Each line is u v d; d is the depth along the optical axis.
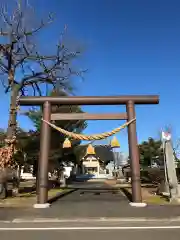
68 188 26.92
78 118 14.34
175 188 14.32
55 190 23.77
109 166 65.62
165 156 15.13
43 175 13.48
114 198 16.69
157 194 18.70
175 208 12.16
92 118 14.30
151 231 7.84
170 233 7.57
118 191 22.48
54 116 14.37
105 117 14.33
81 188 26.81
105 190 23.69
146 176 32.84
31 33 19.73
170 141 15.09
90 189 25.12
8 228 8.42
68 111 25.62
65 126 27.23
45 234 7.57
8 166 16.94
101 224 8.95
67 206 13.06
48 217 10.13
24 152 23.31
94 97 14.40
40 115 25.48
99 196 18.08
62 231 7.94
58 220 9.62
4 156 16.86
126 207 12.58
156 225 8.72
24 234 7.59
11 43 19.02
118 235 7.38
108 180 49.22
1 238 7.14
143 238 7.01
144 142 33.28
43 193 13.29
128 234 7.49
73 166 49.75
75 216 10.29
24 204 13.91
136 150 13.68
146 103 14.45
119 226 8.60
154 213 10.81
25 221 9.52
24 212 11.33
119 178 42.91
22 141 23.08
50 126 14.34
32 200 15.67
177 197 14.18
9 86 19.25
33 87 21.12
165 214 10.57
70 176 48.94
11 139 17.59
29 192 21.08
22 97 14.52
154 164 33.59
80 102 14.40
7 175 17.06
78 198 16.81
